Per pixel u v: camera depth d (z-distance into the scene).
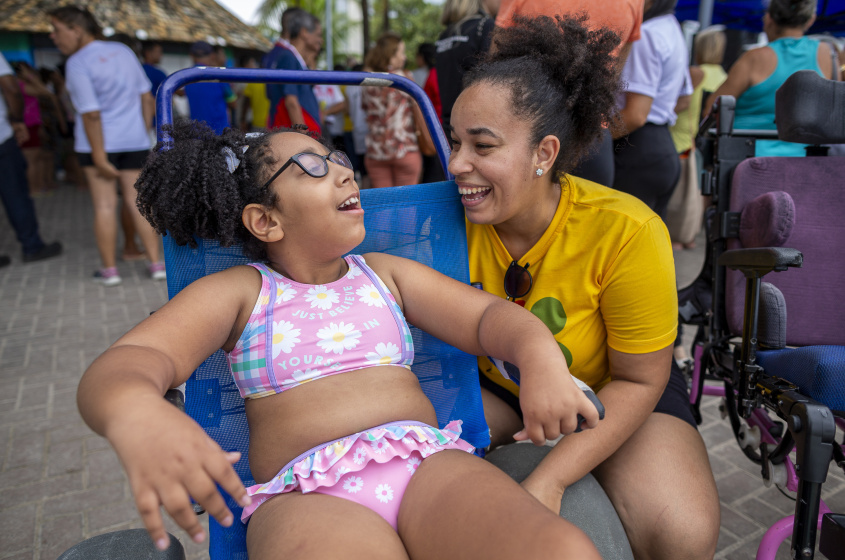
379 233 1.47
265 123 5.64
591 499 1.26
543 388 1.04
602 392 1.39
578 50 1.27
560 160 1.34
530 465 1.35
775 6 3.02
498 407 1.65
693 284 2.20
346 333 1.24
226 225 1.21
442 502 1.05
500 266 1.52
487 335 1.24
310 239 1.23
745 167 1.92
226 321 1.17
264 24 20.67
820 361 1.35
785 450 1.57
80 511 2.25
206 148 1.21
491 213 1.33
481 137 1.25
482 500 1.01
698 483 1.34
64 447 2.65
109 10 13.81
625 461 1.38
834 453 1.43
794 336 1.91
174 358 1.04
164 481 0.79
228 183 1.19
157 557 1.00
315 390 1.19
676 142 4.39
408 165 4.89
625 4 1.96
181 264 1.29
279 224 1.22
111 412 0.83
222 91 5.96
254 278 1.25
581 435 1.29
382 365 1.26
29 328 4.00
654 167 2.77
